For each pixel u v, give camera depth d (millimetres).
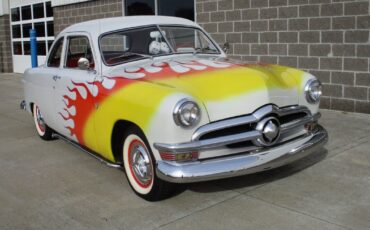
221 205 4281
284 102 4379
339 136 6352
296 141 4484
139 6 11469
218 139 3977
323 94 8102
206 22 9852
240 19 9188
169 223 3975
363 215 3963
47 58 6531
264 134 4129
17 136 7379
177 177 3893
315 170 5078
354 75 7652
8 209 4449
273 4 8570
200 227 3871
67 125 5734
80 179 5203
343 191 4484
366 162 5285
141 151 4387
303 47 8242
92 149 5336
